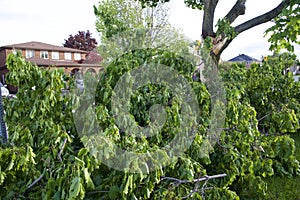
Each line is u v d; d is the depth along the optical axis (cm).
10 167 143
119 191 154
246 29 443
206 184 219
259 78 455
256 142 302
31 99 214
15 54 217
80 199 136
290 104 460
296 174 348
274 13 431
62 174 143
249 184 270
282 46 420
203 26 430
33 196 156
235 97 295
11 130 202
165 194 184
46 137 186
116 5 1027
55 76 211
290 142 296
